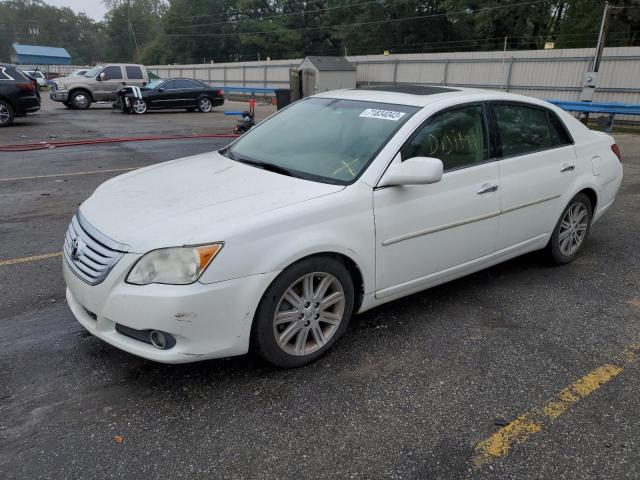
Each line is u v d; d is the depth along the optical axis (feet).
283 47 202.39
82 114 67.67
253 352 10.10
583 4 106.11
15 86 50.75
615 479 7.77
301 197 10.03
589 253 17.34
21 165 31.07
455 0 122.72
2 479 7.47
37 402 9.14
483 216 12.69
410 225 11.23
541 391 9.83
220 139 44.78
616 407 9.41
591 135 16.33
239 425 8.72
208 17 232.73
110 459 7.92
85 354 10.67
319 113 13.26
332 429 8.68
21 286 13.85
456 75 87.92
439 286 14.51
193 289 8.68
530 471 7.88
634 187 27.09
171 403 9.23
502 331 12.05
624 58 66.74
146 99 70.13
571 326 12.36
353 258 10.41
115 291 8.90
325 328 10.73
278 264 9.32
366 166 10.87
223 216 9.29
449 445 8.38
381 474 7.75
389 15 143.84
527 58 77.10
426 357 10.88
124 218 9.62
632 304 13.58
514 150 13.55
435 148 11.82
